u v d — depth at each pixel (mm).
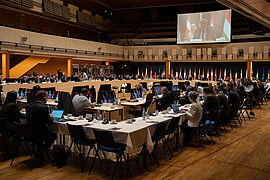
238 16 23641
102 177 4254
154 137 4734
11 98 5117
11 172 4422
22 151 5551
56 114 5371
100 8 26375
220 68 21969
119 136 4297
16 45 15141
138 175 4348
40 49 16875
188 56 22234
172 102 8094
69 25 23359
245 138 6844
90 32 26031
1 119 4910
